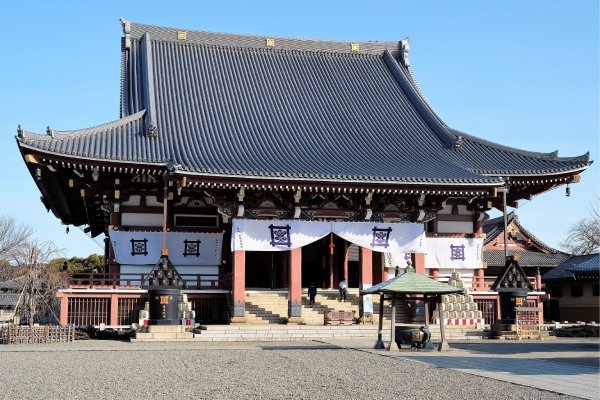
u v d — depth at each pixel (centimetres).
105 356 2594
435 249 4584
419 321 4112
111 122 4519
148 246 4284
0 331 3272
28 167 4084
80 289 3909
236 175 3859
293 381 1847
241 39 5934
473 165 4650
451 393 1634
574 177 4631
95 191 4238
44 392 1650
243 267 4009
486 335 3800
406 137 5059
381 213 4356
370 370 2112
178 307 3575
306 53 6062
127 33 5759
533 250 6675
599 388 1716
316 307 4262
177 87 5297
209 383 1808
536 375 1981
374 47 6238
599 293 5903
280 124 5016
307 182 3981
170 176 3844
